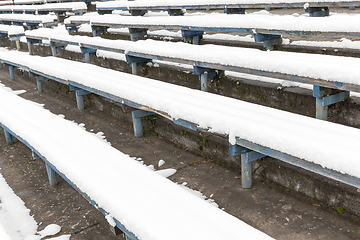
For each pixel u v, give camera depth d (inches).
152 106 135.9
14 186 138.8
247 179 115.6
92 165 103.7
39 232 107.0
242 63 130.7
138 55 187.9
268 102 143.8
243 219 100.7
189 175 129.3
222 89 163.3
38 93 259.1
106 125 186.5
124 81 169.2
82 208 118.6
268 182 119.2
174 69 190.5
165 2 253.8
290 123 98.0
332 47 159.2
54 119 152.0
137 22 229.9
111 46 209.3
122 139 166.7
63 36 267.9
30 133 135.8
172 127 156.6
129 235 78.2
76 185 98.7
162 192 86.4
